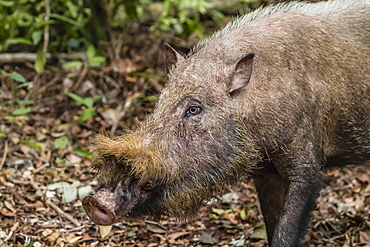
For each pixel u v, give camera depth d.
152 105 13.61
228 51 8.00
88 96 13.80
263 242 9.77
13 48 15.33
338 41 8.42
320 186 8.30
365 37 8.60
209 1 16.88
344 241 9.84
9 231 9.41
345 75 8.39
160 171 7.26
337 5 8.82
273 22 8.36
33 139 12.39
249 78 7.70
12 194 10.48
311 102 8.09
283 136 8.00
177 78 7.81
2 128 12.57
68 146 12.23
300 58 8.11
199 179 7.66
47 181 11.07
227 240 9.83
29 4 15.05
